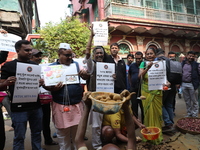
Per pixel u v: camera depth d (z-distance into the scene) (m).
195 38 13.30
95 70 2.83
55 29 7.49
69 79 2.44
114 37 10.54
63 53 2.46
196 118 3.95
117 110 1.10
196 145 2.78
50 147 3.10
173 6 12.59
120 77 3.04
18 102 2.20
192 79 4.34
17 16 7.34
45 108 3.10
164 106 3.73
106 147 1.19
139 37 11.09
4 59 2.63
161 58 3.79
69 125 2.35
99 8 11.37
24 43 2.24
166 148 2.73
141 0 11.38
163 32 11.45
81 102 2.58
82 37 7.50
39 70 2.31
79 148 1.08
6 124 4.79
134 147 1.15
